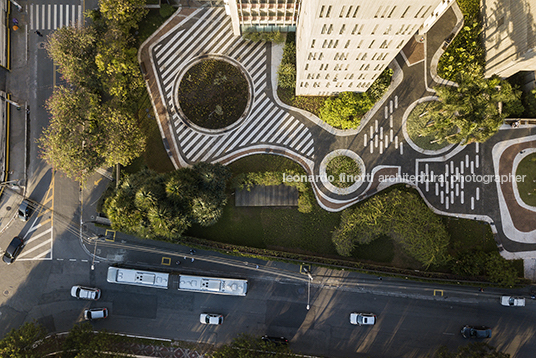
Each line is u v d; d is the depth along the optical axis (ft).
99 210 152.66
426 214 145.18
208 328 157.99
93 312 153.99
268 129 160.86
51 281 159.02
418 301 157.28
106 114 135.44
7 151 159.43
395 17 90.99
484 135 121.39
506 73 148.77
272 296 158.71
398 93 159.63
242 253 154.10
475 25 152.46
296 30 151.53
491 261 149.79
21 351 139.44
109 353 139.54
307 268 156.97
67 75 137.18
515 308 155.53
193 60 161.38
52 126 133.90
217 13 161.27
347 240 148.15
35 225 160.04
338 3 84.58
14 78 161.07
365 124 159.74
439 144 157.99
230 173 148.87
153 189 128.26
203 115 160.66
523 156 157.79
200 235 158.20
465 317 156.35
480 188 158.40
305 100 159.94
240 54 161.07
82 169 136.56
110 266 156.04
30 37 161.38
